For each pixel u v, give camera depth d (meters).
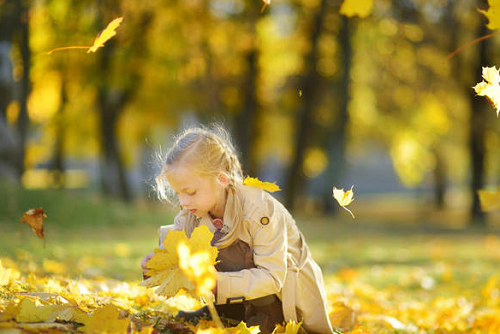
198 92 19.95
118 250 8.20
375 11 17.12
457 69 19.38
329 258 9.49
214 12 17.44
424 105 21.53
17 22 12.07
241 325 2.14
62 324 2.10
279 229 2.39
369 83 21.45
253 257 2.38
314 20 19.39
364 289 6.03
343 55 19.94
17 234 8.38
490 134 21.17
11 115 13.05
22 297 2.31
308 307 2.50
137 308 2.80
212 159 2.38
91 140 24.08
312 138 23.05
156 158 2.65
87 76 15.82
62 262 5.76
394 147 25.64
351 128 24.02
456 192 45.41
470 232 18.06
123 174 20.00
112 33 2.28
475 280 7.05
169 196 2.65
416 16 18.41
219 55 18.70
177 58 17.66
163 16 16.89
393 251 11.24
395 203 37.03
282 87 21.08
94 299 2.63
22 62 12.38
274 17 19.22
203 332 1.95
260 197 2.42
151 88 19.47
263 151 25.36
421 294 6.26
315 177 26.05
